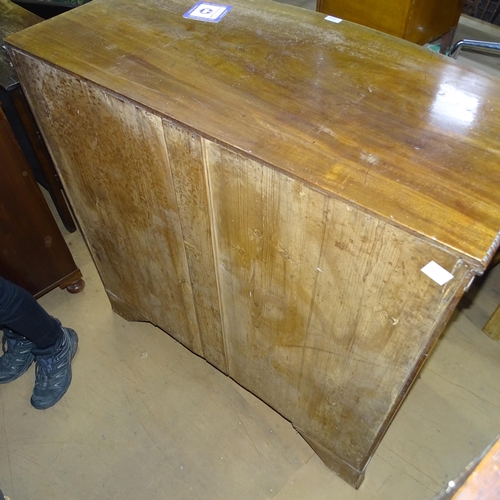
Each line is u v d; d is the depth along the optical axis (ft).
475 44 5.38
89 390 4.84
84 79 2.85
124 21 3.37
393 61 2.89
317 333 3.03
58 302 5.63
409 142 2.36
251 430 4.54
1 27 5.58
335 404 3.48
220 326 3.95
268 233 2.67
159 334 5.31
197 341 4.53
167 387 4.86
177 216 3.23
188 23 3.32
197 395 4.80
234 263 3.14
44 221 4.90
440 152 2.31
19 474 4.27
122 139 3.03
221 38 3.14
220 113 2.56
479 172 2.21
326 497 4.12
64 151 3.69
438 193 2.12
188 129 2.50
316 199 2.24
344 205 2.14
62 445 4.46
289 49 3.02
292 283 2.85
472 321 5.30
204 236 3.16
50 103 3.33
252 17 3.35
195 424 4.59
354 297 2.54
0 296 3.97
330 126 2.46
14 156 4.31
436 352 5.04
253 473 4.26
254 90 2.70
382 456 4.33
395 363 2.69
